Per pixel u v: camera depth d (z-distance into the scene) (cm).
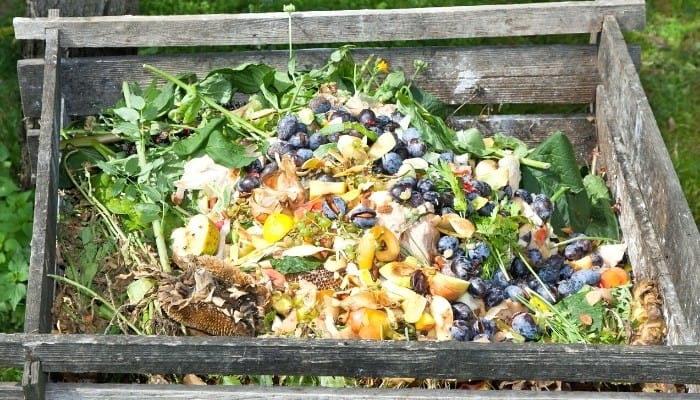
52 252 216
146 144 246
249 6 359
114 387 180
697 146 332
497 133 273
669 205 213
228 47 343
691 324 198
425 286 211
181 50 340
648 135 229
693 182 321
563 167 253
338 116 242
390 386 197
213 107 250
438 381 198
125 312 217
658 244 221
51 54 251
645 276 223
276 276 211
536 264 227
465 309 209
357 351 176
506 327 212
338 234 218
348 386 197
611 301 218
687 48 366
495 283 219
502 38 348
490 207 227
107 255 228
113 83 265
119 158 247
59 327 213
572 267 233
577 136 273
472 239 221
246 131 246
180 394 179
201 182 234
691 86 351
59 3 288
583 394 175
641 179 234
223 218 227
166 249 227
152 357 179
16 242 277
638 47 267
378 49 268
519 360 176
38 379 177
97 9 291
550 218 242
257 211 223
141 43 261
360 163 230
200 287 200
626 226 239
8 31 349
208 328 203
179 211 233
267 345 177
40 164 221
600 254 237
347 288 211
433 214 221
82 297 221
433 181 229
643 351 175
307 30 262
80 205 238
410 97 251
